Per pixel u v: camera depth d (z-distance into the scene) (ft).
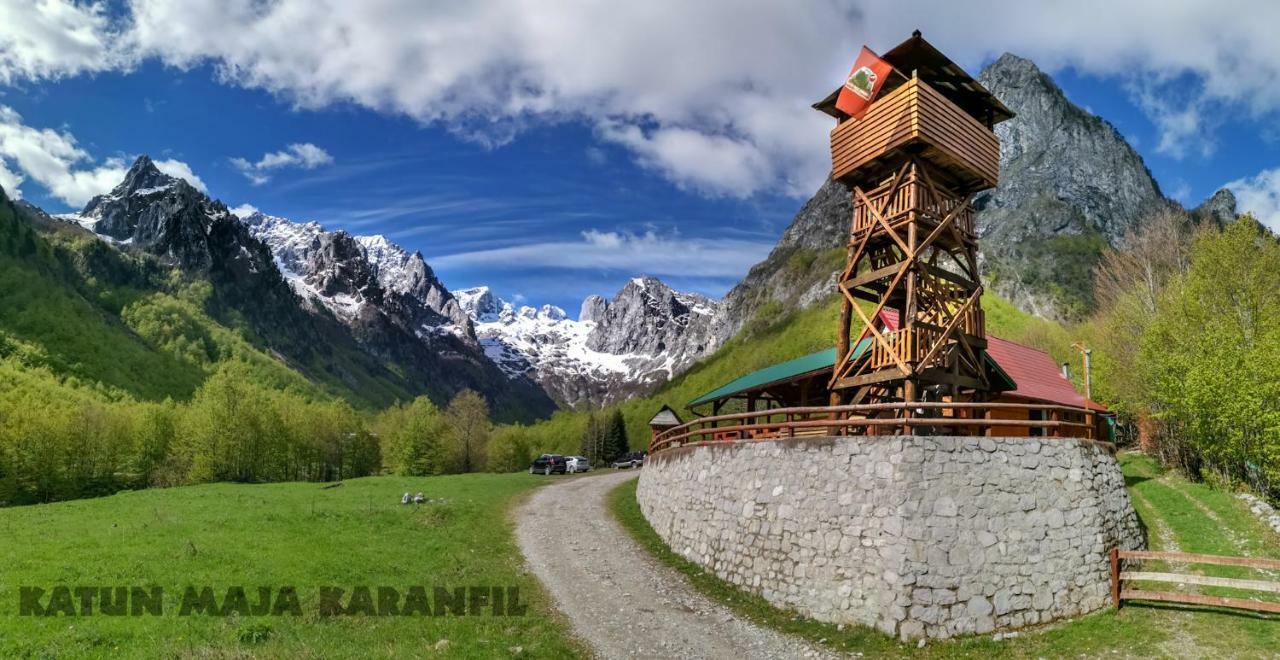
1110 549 83.97
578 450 493.36
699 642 74.59
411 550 100.01
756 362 577.02
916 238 99.91
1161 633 70.85
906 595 74.64
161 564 80.74
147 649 56.49
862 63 109.29
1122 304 194.29
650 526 126.72
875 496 80.07
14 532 98.17
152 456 329.93
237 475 293.84
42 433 298.97
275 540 96.99
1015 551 77.92
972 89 113.19
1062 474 83.71
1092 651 68.85
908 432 82.58
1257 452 102.37
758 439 97.55
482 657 62.85
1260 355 107.34
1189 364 118.62
